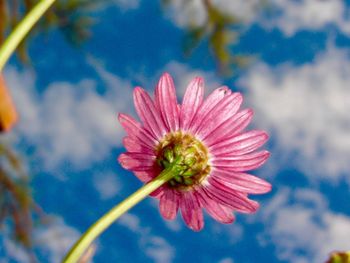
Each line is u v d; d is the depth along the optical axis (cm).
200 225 24
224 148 24
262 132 24
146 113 25
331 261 18
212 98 25
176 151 24
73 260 18
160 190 24
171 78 25
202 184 24
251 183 24
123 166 25
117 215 19
